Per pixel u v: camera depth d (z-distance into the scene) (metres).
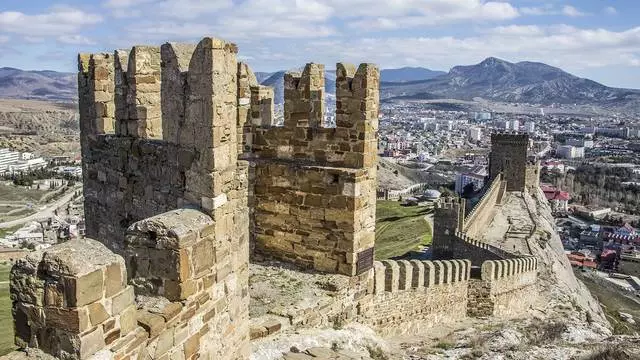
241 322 9.80
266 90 16.70
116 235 13.51
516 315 27.62
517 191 89.88
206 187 8.80
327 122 24.38
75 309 5.88
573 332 20.44
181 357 7.84
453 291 22.58
